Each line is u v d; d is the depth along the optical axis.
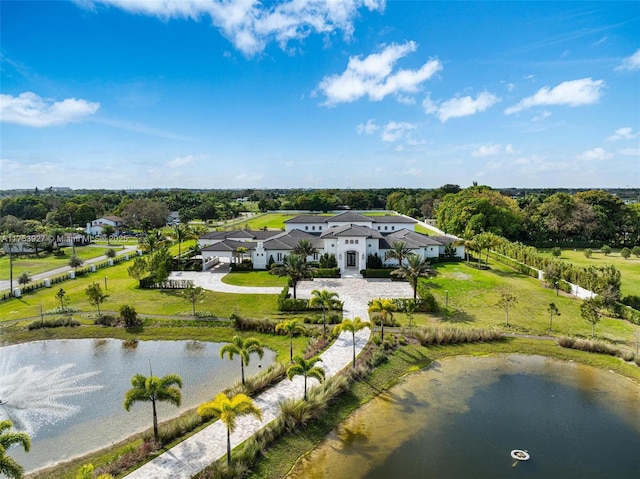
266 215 172.38
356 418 26.45
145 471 20.55
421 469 21.44
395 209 188.38
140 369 33.69
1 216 141.62
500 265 73.56
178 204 186.88
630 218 105.12
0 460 16.70
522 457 22.44
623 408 27.67
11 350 37.75
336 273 62.72
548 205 107.50
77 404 28.22
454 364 34.59
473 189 119.62
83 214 142.50
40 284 59.31
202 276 64.81
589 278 51.41
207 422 25.19
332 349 36.00
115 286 59.50
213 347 38.41
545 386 30.75
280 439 23.56
